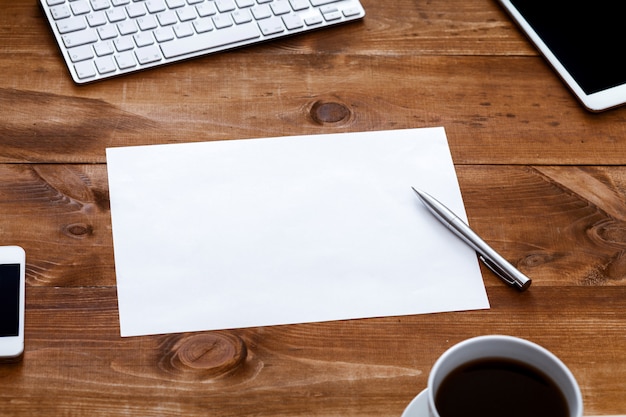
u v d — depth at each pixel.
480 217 0.76
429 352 0.68
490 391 0.57
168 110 0.81
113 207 0.74
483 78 0.86
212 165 0.77
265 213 0.74
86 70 0.81
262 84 0.83
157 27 0.84
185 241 0.72
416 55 0.87
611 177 0.80
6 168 0.75
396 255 0.73
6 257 0.69
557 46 0.88
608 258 0.75
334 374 0.67
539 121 0.83
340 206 0.76
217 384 0.66
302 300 0.70
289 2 0.88
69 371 0.65
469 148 0.81
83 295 0.69
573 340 0.70
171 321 0.68
